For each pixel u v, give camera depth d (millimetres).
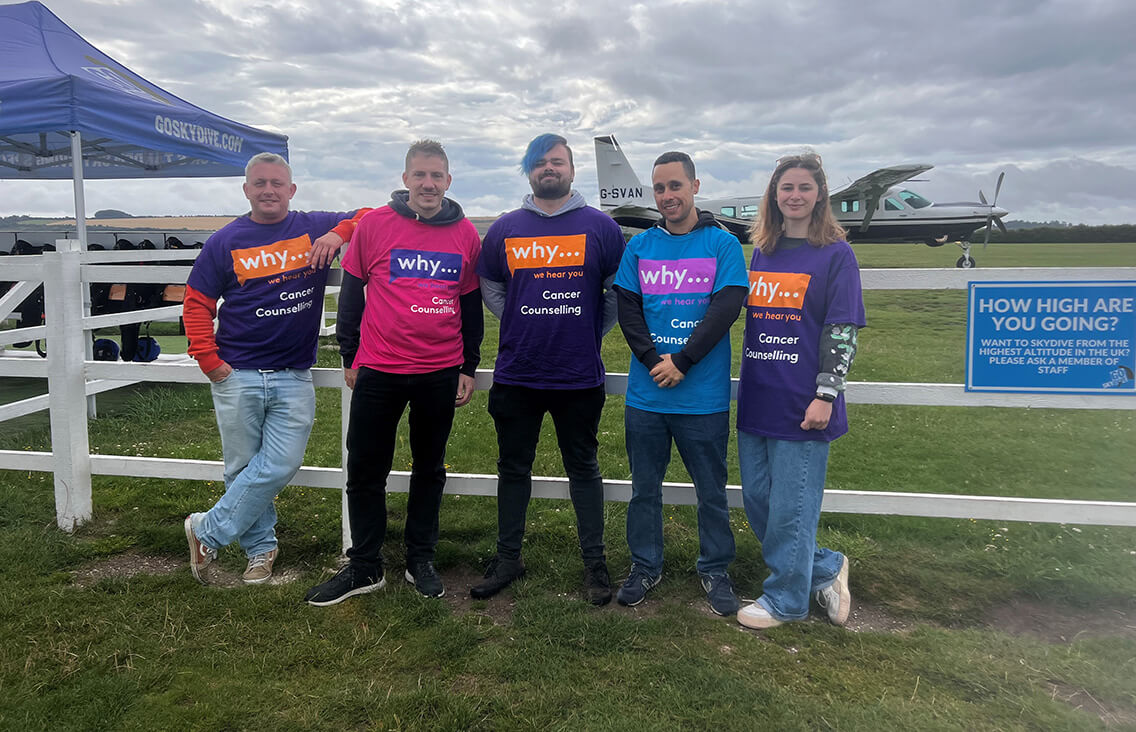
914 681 2287
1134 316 2656
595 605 2791
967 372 2803
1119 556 3279
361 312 2764
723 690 2207
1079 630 2654
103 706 2102
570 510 3871
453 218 2727
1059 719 2074
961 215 24406
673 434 2730
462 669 2342
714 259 2592
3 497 3725
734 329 12094
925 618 2750
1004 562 3178
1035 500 2822
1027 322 2738
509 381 2775
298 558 3236
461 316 2842
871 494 2912
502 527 2947
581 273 2676
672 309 2625
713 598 2762
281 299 2807
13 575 2928
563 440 2863
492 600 2857
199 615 2656
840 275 2449
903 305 15984
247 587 2908
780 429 2537
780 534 2574
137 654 2387
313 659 2387
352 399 2756
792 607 2611
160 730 2021
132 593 2816
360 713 2107
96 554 3188
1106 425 5922
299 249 2826
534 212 2709
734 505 3072
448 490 3229
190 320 2729
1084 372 2719
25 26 6746
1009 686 2252
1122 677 2289
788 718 2078
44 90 5355
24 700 2119
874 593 2936
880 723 2059
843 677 2303
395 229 2678
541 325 2697
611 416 6168
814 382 2510
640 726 2039
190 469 3408
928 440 5449
